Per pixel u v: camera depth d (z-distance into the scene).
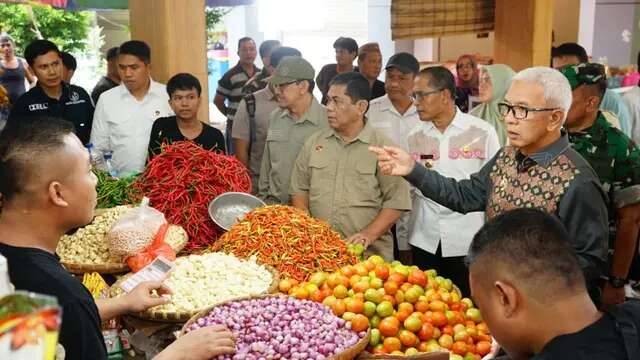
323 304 2.38
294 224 2.85
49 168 1.62
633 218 3.07
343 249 2.84
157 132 4.05
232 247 2.83
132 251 2.64
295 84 3.89
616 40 9.24
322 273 2.59
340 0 10.34
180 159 3.28
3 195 1.64
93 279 2.62
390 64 4.36
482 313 1.43
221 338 1.92
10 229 1.65
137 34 4.58
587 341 1.28
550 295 1.32
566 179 2.31
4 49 6.67
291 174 3.86
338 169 3.44
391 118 4.48
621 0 9.11
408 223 3.95
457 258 3.75
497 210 2.52
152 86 4.40
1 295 1.01
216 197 3.18
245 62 7.00
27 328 0.92
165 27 4.35
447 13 5.48
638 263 3.53
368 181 3.40
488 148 3.68
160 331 2.32
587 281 2.29
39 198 1.63
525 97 2.31
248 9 10.16
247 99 4.72
